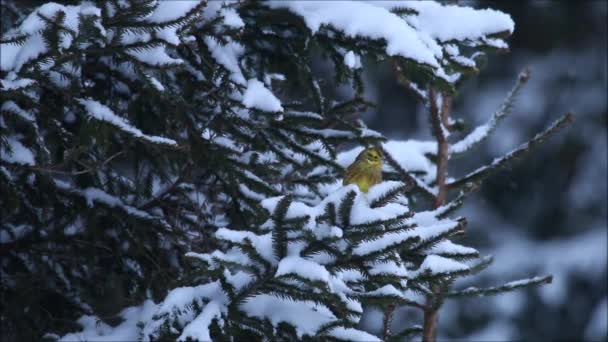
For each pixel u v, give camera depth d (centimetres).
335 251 743
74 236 1025
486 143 3234
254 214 1024
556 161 3284
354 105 1058
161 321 775
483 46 1021
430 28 1019
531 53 3400
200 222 1060
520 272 3139
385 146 1305
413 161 1291
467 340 3067
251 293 765
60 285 1038
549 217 3234
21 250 1021
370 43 979
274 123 1005
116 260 1042
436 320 1168
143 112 1031
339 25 993
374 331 2827
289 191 1106
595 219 3244
